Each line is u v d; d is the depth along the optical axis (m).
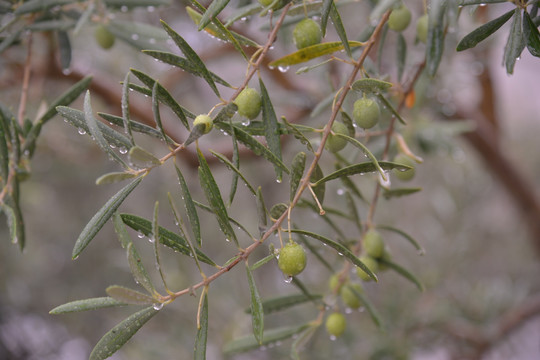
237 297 1.73
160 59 0.65
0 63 1.06
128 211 2.14
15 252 2.03
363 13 1.48
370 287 1.68
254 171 2.11
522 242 2.00
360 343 1.53
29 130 0.79
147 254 1.77
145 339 1.69
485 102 1.61
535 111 2.56
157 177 2.04
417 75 0.80
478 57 1.38
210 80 0.65
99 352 0.64
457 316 1.66
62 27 0.83
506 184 1.66
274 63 0.67
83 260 2.22
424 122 1.29
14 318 2.08
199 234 0.65
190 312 1.64
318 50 0.66
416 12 1.13
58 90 1.33
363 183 1.70
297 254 0.65
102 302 0.64
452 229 1.76
